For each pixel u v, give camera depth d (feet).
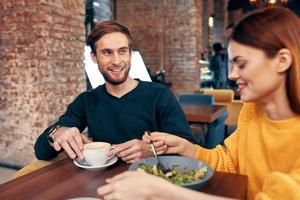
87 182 3.15
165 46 19.60
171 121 4.75
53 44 9.60
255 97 2.64
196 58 19.49
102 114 4.90
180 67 19.57
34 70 9.51
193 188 2.79
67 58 10.20
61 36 9.89
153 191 2.10
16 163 10.25
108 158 3.61
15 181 3.19
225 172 3.39
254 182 3.11
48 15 9.32
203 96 11.35
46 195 2.87
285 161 2.78
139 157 3.67
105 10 17.49
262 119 3.08
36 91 9.57
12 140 10.19
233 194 2.85
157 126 4.87
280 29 2.44
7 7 9.52
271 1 19.54
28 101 9.73
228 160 3.59
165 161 3.45
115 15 19.75
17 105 9.91
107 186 2.18
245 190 2.97
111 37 4.47
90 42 4.71
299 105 2.59
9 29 9.62
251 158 3.14
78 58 10.68
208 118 8.75
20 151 10.12
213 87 21.90
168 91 5.05
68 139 3.94
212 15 29.66
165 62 19.76
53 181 3.19
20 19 9.43
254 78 2.53
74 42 10.46
